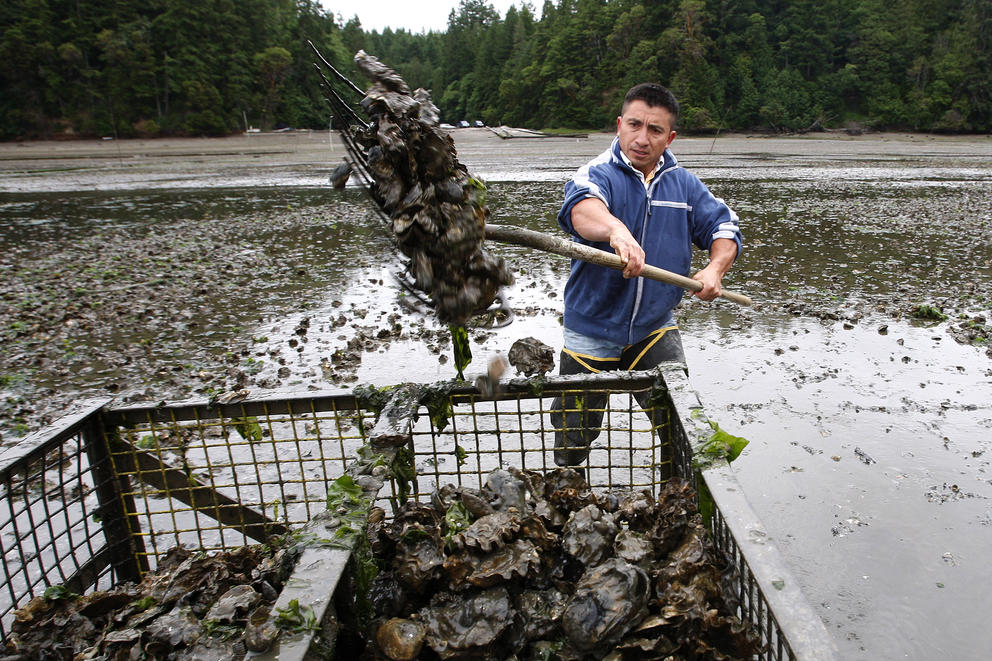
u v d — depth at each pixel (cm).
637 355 365
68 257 1159
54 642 213
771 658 140
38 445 224
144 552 273
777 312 717
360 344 626
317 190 2248
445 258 228
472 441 417
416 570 204
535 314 715
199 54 7062
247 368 582
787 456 401
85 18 7031
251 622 154
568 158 3659
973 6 7275
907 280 862
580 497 246
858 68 7325
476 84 10525
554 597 207
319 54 245
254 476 389
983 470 383
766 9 7350
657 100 342
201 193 2256
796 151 4269
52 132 6569
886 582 296
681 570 187
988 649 259
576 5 9338
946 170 2784
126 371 590
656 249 354
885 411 460
